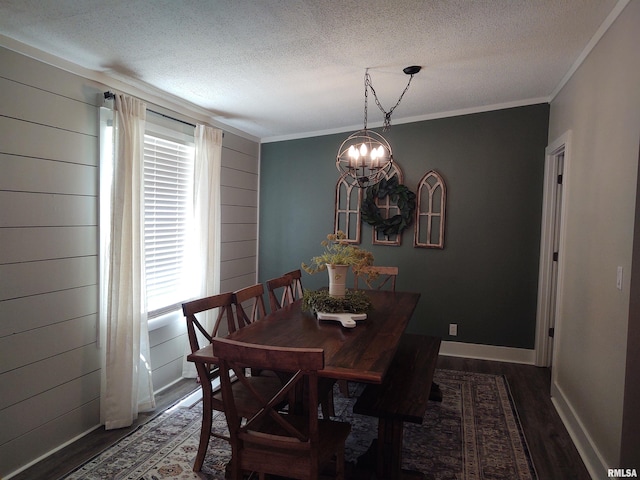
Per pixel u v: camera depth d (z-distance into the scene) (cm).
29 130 219
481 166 405
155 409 292
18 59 213
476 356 414
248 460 166
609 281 214
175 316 338
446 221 419
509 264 402
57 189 235
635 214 185
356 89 325
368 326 237
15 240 213
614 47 215
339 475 183
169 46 232
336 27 219
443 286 423
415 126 424
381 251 443
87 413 258
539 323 387
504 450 244
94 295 260
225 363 159
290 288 334
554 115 359
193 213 355
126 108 265
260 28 215
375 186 436
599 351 224
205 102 345
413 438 257
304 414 206
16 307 215
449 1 198
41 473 216
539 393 327
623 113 202
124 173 265
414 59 269
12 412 214
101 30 209
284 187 482
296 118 405
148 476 215
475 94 357
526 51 265
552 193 377
